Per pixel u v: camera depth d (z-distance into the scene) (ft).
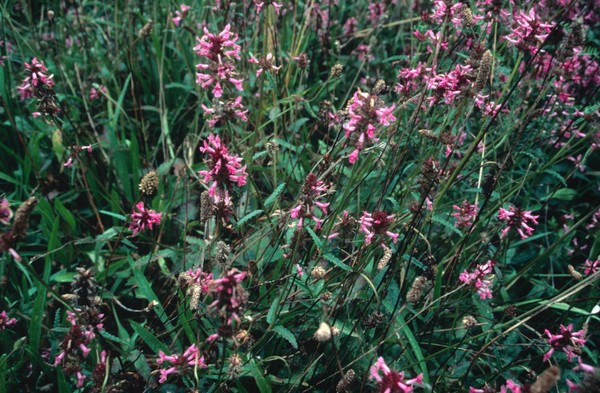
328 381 1.30
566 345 1.17
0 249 0.90
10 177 1.74
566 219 1.81
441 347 1.43
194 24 2.13
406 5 2.26
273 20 1.88
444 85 1.30
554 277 1.74
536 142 1.77
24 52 2.23
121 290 1.59
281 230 1.37
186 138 1.82
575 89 2.06
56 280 1.51
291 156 1.77
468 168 1.62
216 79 1.17
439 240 1.62
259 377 1.17
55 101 1.44
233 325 1.01
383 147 1.37
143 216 1.18
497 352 1.30
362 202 1.55
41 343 1.36
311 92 2.05
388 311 1.39
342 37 2.36
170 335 1.35
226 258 1.16
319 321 1.32
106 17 2.35
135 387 1.22
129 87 2.15
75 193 1.82
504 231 1.33
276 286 1.36
